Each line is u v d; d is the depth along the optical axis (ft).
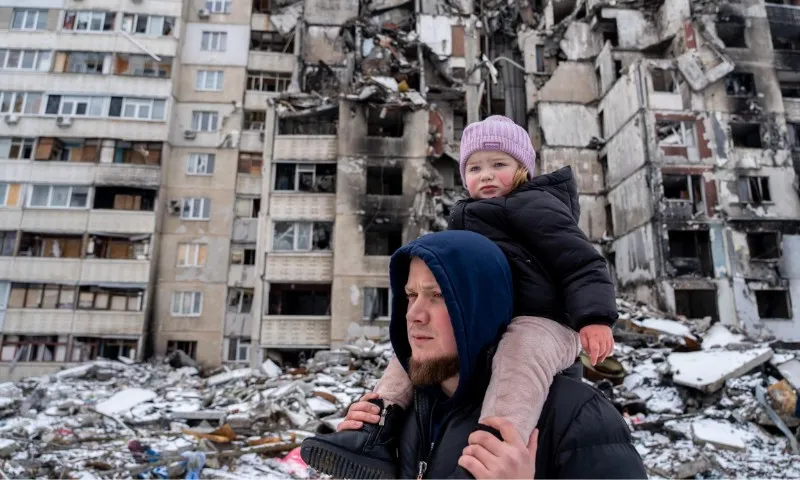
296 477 22.90
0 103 80.94
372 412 5.39
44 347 72.64
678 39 79.10
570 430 4.24
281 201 70.18
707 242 68.13
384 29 81.87
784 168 70.69
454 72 88.79
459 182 77.25
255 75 91.56
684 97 73.10
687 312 68.18
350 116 71.51
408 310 5.25
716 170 69.92
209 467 23.89
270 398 36.76
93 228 77.61
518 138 6.47
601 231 82.58
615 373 39.40
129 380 60.23
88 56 84.48
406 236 67.67
